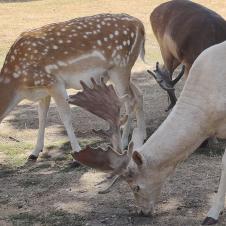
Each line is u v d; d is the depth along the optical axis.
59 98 11.42
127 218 9.23
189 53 12.92
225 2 30.56
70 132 11.55
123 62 12.10
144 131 12.74
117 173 8.16
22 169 11.55
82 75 11.66
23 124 14.34
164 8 14.36
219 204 8.95
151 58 20.48
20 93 11.41
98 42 11.71
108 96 8.88
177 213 9.33
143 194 8.43
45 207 9.82
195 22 12.98
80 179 10.87
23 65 11.30
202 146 12.02
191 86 8.53
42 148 12.05
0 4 32.84
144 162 8.15
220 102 8.38
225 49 8.53
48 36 11.52
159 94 16.42
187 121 8.37
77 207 9.75
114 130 8.66
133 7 30.72
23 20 28.12
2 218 9.49
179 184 10.40
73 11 30.20
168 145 8.23
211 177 10.66
